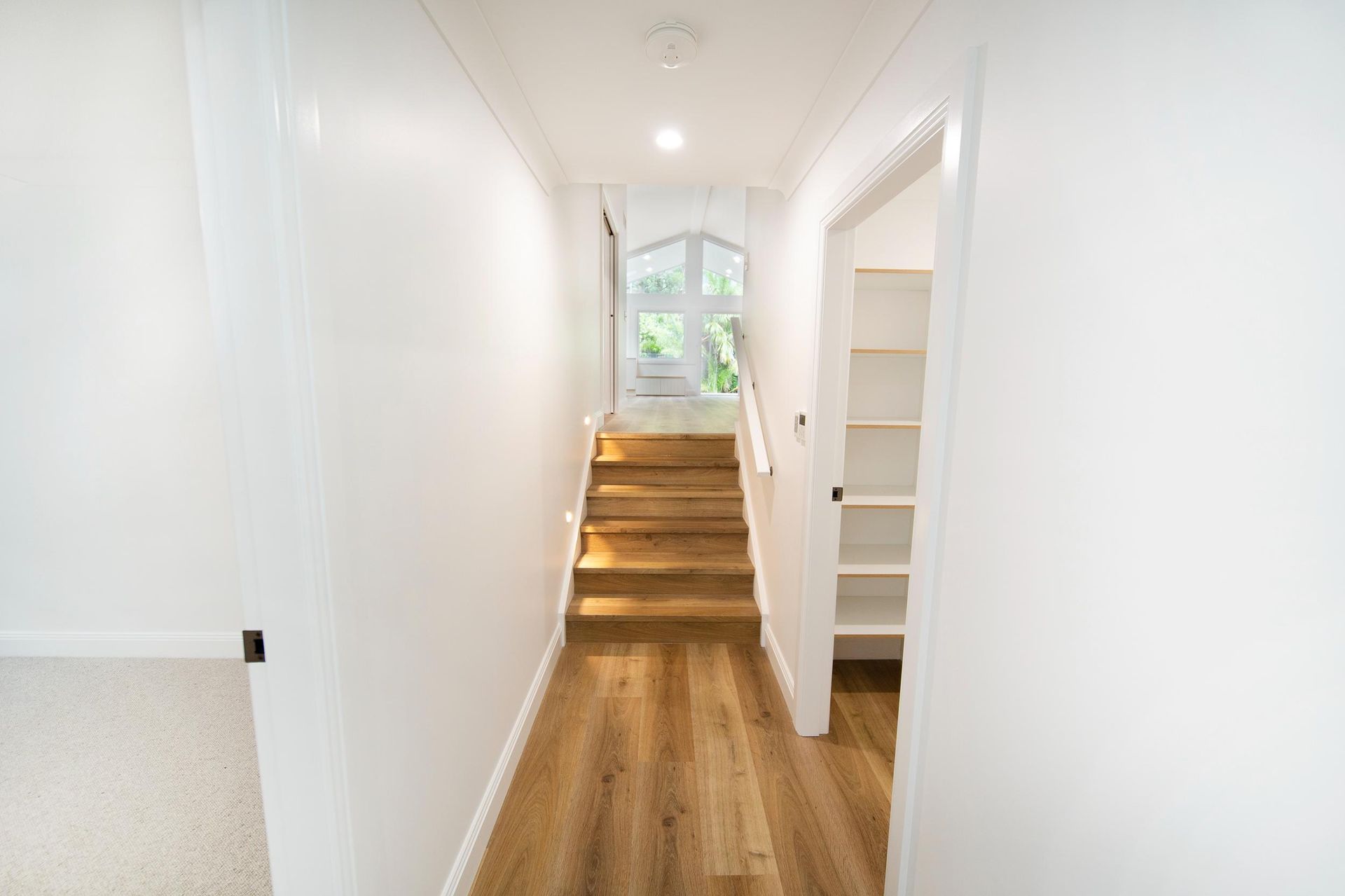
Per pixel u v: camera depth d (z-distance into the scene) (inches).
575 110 73.4
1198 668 23.2
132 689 95.0
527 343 83.0
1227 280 21.6
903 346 103.6
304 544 32.4
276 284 30.4
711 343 490.9
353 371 36.5
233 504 32.4
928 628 46.2
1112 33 27.0
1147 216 25.3
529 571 86.4
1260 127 20.3
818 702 85.4
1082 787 29.6
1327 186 18.1
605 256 225.6
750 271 147.6
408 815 45.8
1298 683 19.5
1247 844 21.5
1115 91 27.0
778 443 106.6
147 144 82.7
